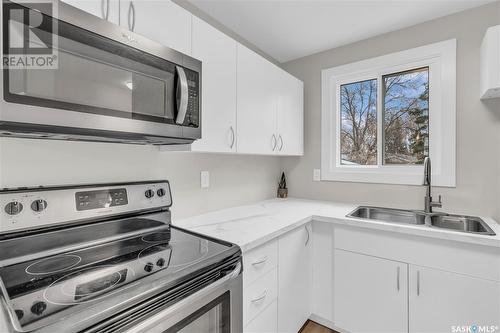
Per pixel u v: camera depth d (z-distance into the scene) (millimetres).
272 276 1402
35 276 800
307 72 2520
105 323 622
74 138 1007
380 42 2119
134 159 1355
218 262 951
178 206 1594
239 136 1592
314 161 2486
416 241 1464
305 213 1831
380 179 2123
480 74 1695
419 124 2025
